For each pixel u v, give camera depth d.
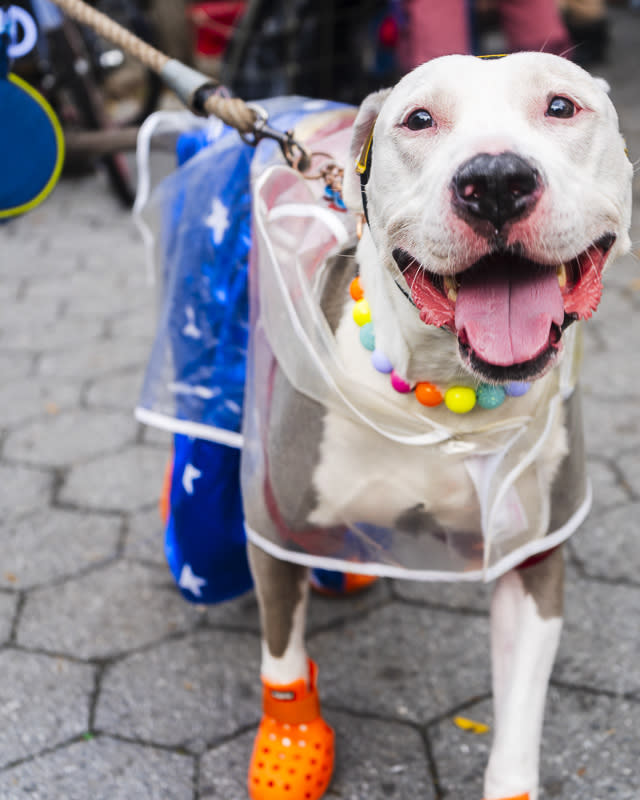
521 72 1.21
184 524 1.76
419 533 1.47
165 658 1.96
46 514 2.43
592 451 2.62
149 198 1.89
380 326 1.35
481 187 1.08
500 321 1.17
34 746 1.74
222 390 1.70
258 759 1.62
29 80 4.17
